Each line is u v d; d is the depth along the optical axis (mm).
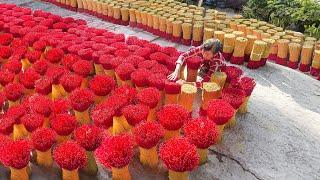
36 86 3863
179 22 6172
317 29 6617
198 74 4355
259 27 6215
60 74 4020
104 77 3896
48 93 3908
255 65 5297
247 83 3967
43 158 3205
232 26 6289
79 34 5230
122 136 3018
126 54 4500
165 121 3203
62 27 5609
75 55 4496
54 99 3943
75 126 3312
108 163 2887
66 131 3240
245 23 6332
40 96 3645
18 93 3773
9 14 5906
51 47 4832
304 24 7004
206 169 3342
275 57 5844
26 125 3273
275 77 5129
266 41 5332
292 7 7277
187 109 3664
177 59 4297
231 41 5379
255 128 3877
